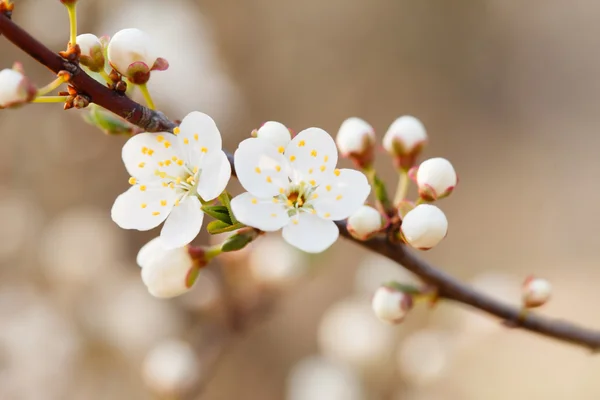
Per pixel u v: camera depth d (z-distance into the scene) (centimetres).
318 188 29
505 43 86
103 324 53
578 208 79
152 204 29
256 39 75
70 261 55
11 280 55
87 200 60
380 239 31
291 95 76
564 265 75
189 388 39
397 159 32
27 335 52
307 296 65
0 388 50
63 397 52
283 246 39
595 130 84
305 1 78
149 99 29
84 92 28
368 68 80
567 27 90
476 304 32
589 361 67
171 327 52
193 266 30
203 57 53
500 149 82
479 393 63
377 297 32
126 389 52
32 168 59
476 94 84
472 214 77
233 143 59
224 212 29
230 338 40
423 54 83
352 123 32
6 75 28
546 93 86
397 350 48
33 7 55
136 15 52
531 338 68
